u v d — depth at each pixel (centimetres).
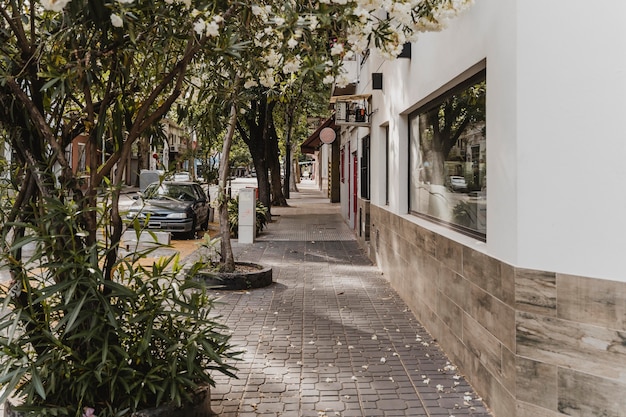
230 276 813
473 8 439
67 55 324
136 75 364
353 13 298
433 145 647
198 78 434
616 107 303
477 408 402
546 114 335
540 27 338
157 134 389
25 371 298
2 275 670
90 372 311
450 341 506
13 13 321
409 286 699
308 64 317
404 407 405
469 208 510
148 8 302
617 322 303
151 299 337
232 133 873
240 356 518
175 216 1507
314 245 1359
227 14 325
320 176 4859
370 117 1048
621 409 303
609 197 306
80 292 311
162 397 336
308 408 404
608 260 307
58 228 325
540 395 336
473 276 436
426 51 596
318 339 574
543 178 336
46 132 324
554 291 329
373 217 1066
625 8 299
